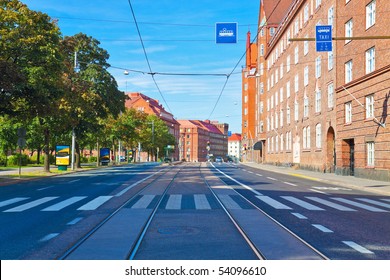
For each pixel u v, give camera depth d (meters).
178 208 13.07
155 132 101.25
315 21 41.53
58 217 11.15
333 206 14.35
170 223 10.25
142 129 81.50
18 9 26.34
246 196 17.12
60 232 9.02
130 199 15.56
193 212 12.20
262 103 75.50
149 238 8.45
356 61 31.31
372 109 28.55
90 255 7.08
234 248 7.62
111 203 14.32
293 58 51.53
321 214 12.20
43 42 26.25
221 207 13.41
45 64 26.84
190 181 26.11
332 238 8.65
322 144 39.38
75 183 24.34
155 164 70.31
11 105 27.39
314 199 16.55
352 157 33.56
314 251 7.47
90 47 46.19
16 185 23.14
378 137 27.45
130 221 10.52
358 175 30.55
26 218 10.96
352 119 31.80
